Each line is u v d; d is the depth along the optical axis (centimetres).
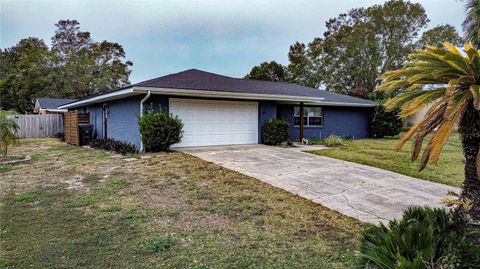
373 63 3328
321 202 529
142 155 980
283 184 643
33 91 3231
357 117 1830
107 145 1213
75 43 3888
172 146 1123
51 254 340
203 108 1171
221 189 601
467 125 257
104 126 1489
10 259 329
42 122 2108
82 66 3431
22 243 369
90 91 3450
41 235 393
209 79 1338
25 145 1477
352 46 3409
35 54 3297
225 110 1222
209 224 430
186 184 635
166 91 1000
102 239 379
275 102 1366
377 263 261
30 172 785
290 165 843
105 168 809
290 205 512
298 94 1422
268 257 333
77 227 418
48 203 524
